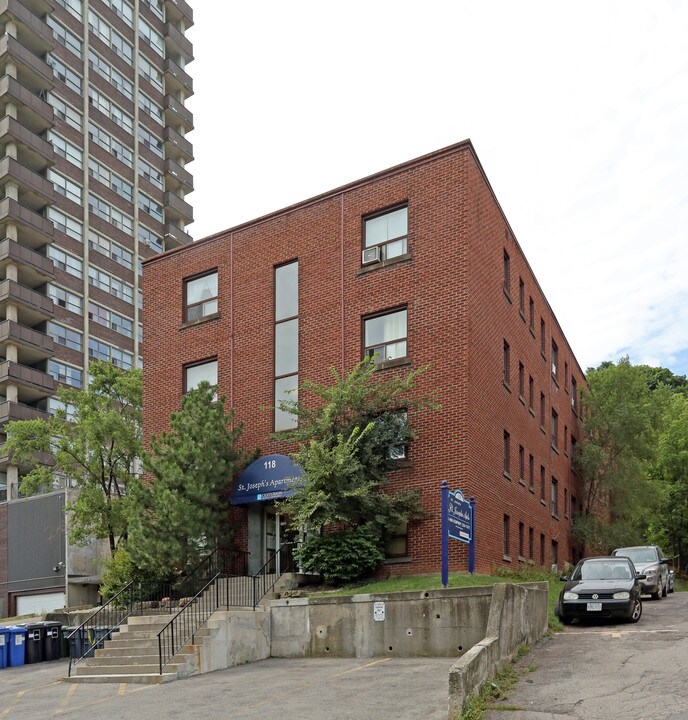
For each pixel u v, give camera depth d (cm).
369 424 2038
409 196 2352
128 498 2516
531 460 2998
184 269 2833
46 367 5747
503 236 2644
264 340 2570
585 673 1286
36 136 5812
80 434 3266
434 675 1391
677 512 5397
